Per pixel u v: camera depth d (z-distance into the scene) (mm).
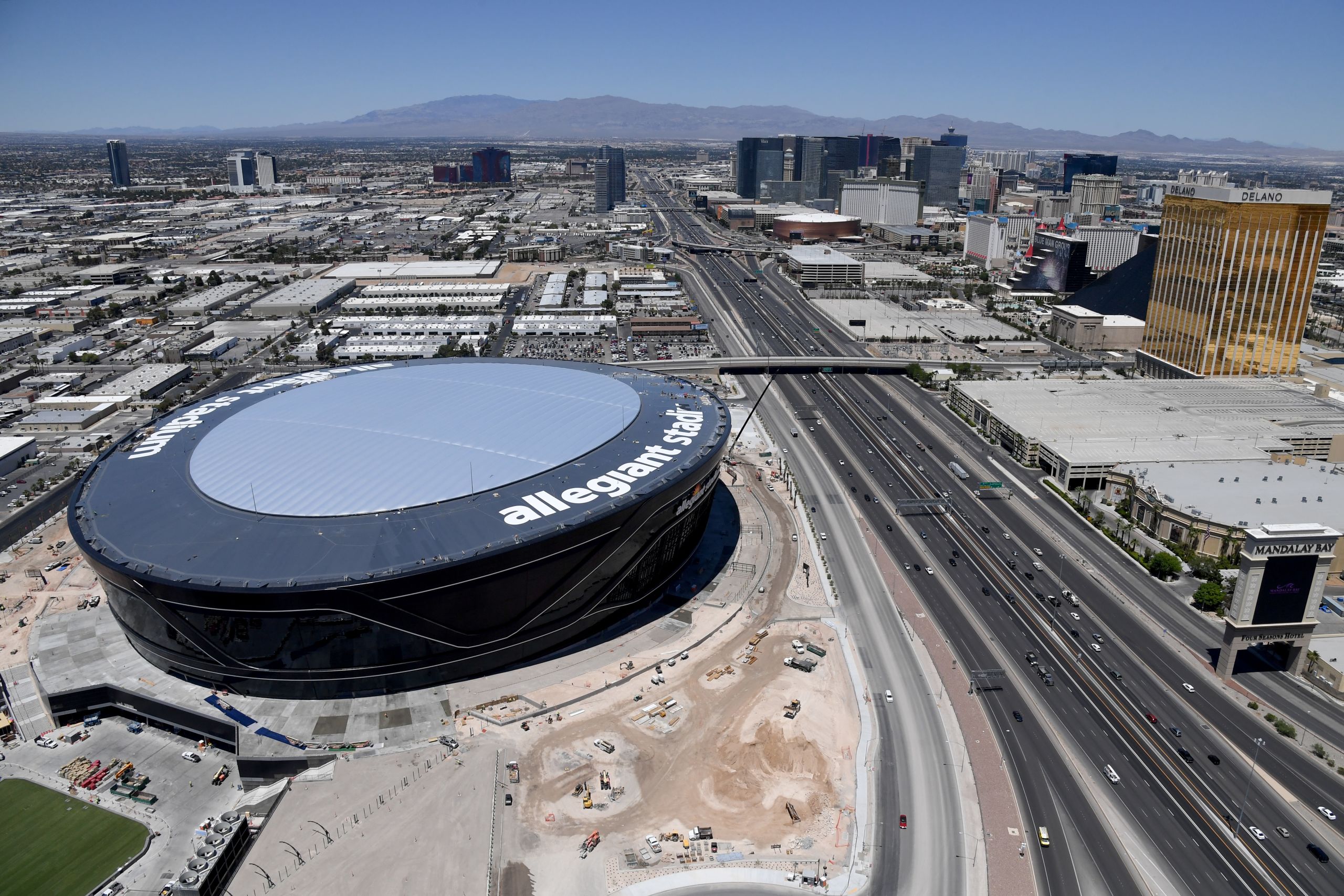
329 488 153250
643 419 189375
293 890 106125
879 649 159750
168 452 172750
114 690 141125
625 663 152500
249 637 134250
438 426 175750
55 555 192875
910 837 116625
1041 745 135000
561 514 146500
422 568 131375
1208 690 149500
